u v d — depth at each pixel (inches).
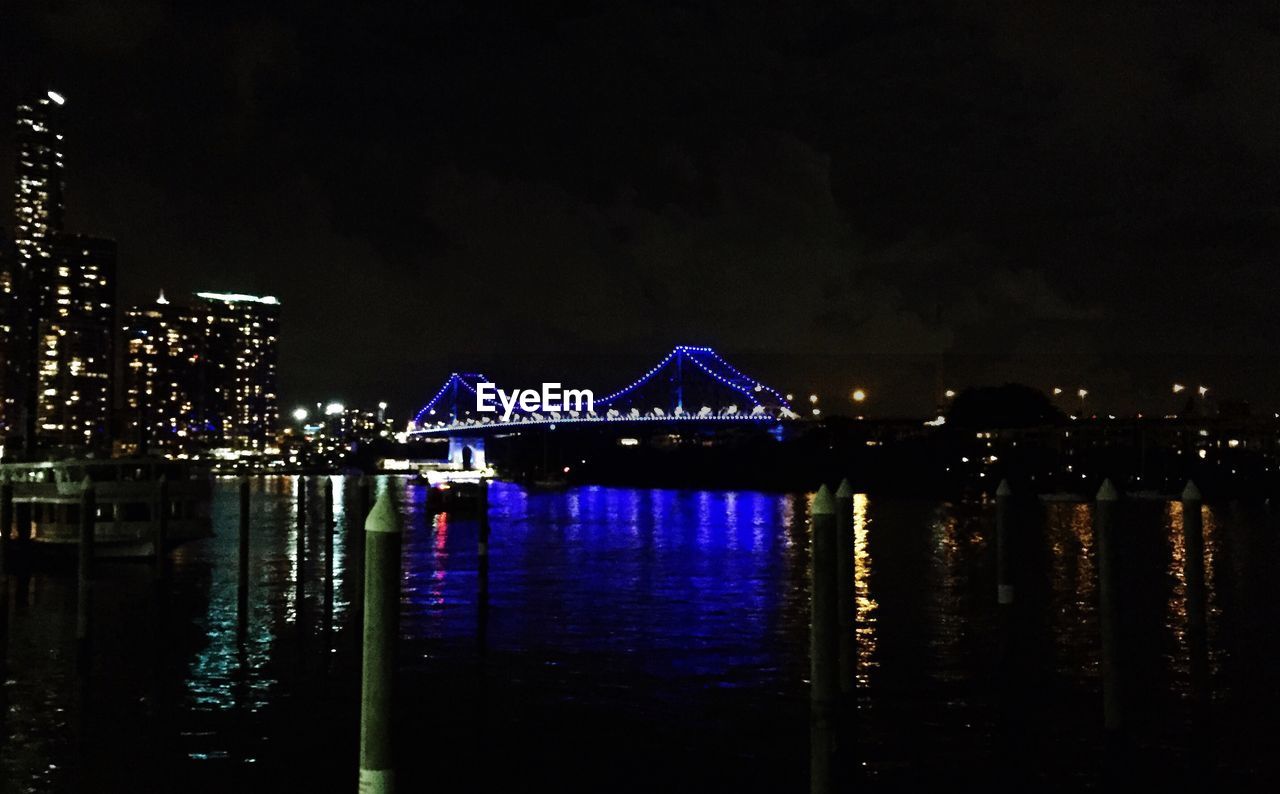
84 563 1002.1
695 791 627.8
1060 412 6373.0
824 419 6963.6
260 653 1022.4
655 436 7760.8
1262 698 801.6
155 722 777.6
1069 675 884.0
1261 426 5447.8
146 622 1203.9
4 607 1043.9
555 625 1158.3
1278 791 610.5
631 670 923.4
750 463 6875.0
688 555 2015.3
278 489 7121.1
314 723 775.7
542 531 2736.2
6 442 2588.6
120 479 1718.8
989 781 631.2
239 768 678.5
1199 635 859.4
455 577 1633.9
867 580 1541.6
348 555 2009.1
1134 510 3508.9
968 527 2802.7
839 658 769.6
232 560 1888.5
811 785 577.0
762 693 838.5
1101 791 613.6
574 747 706.8
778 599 1365.7
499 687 864.9
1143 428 5305.1
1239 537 2329.0
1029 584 1478.8
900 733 722.8
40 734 749.3
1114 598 706.2
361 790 371.6
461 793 628.4
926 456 5905.5
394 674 372.2
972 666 921.5
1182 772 641.6
